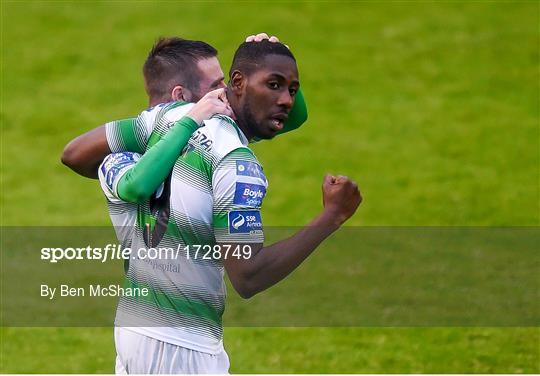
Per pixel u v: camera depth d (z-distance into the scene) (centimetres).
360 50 5659
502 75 5394
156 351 1540
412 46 5684
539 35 5778
